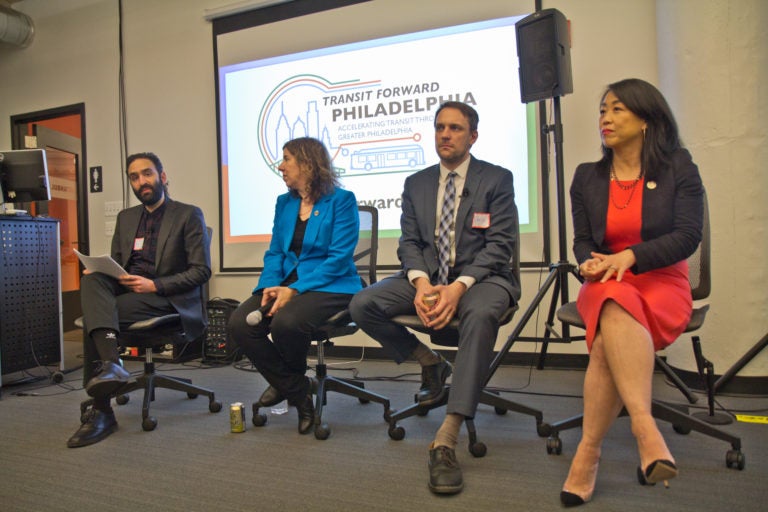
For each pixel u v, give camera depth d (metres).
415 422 2.11
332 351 3.61
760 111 2.35
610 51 2.99
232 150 3.87
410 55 3.41
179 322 2.31
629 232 1.63
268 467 1.69
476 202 1.96
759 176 2.36
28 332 3.08
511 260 2.00
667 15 2.63
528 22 2.48
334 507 1.40
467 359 1.62
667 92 2.66
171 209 2.51
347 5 3.56
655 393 2.45
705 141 2.45
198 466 1.72
